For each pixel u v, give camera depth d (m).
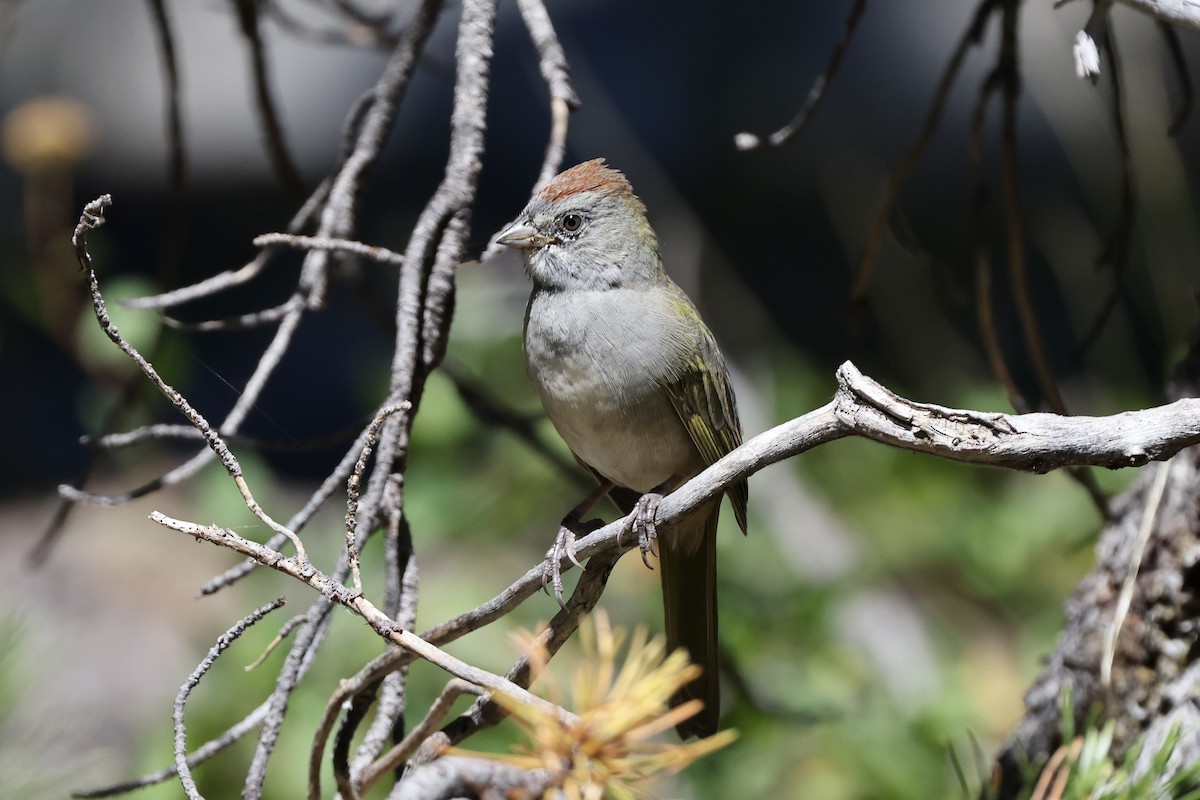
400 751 4.54
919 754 9.41
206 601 13.50
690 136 19.58
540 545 12.48
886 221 7.63
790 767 9.21
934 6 19.36
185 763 4.16
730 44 19.89
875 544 12.41
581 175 7.38
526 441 8.89
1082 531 11.64
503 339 11.73
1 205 19.28
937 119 7.38
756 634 10.12
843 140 19.00
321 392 19.12
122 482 15.88
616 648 3.73
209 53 20.95
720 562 10.79
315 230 8.38
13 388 19.42
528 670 4.88
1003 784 6.66
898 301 16.80
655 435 7.25
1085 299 15.95
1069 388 16.42
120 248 20.56
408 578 5.17
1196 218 14.48
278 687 4.76
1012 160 7.39
